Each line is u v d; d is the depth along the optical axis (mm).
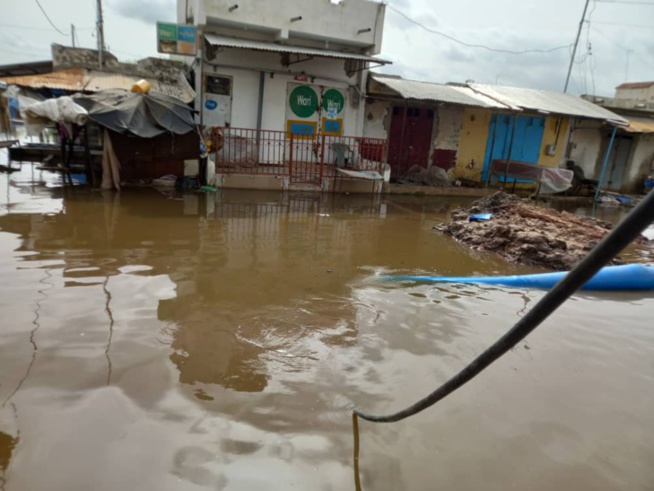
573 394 3385
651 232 10328
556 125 18016
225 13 12570
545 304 1073
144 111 10852
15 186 10609
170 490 2246
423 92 14539
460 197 14867
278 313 4469
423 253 7277
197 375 3289
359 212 10602
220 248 6617
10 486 2227
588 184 17719
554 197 16672
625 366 3871
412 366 3617
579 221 9445
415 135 16188
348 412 2963
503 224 8352
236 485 2301
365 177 12812
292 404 3010
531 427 2949
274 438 2666
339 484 2355
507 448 2730
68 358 3404
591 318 4887
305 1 13281
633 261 7648
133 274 5289
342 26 13859
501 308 5020
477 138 17000
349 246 7371
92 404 2881
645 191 19672
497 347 1239
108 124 10219
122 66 14023
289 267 5992
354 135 15117
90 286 4836
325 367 3521
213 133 12094
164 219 8211
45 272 5160
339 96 14680
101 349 3561
